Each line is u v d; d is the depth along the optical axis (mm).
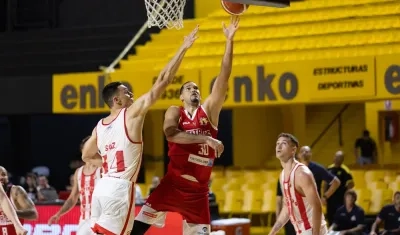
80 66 25891
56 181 28797
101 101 20000
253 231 20250
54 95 20688
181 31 24812
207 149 9414
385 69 17047
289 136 9867
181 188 9492
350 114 26094
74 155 27922
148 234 13555
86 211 12102
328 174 14734
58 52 26875
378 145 24609
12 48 28047
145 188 22109
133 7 28000
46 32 28125
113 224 8688
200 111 9414
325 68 17703
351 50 19953
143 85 19516
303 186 9656
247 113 25891
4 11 30250
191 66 21703
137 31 26797
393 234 15672
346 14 22047
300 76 17984
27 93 23141
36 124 29094
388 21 21078
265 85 18375
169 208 9547
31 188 20500
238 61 21141
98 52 26266
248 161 25875
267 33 22359
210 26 23750
